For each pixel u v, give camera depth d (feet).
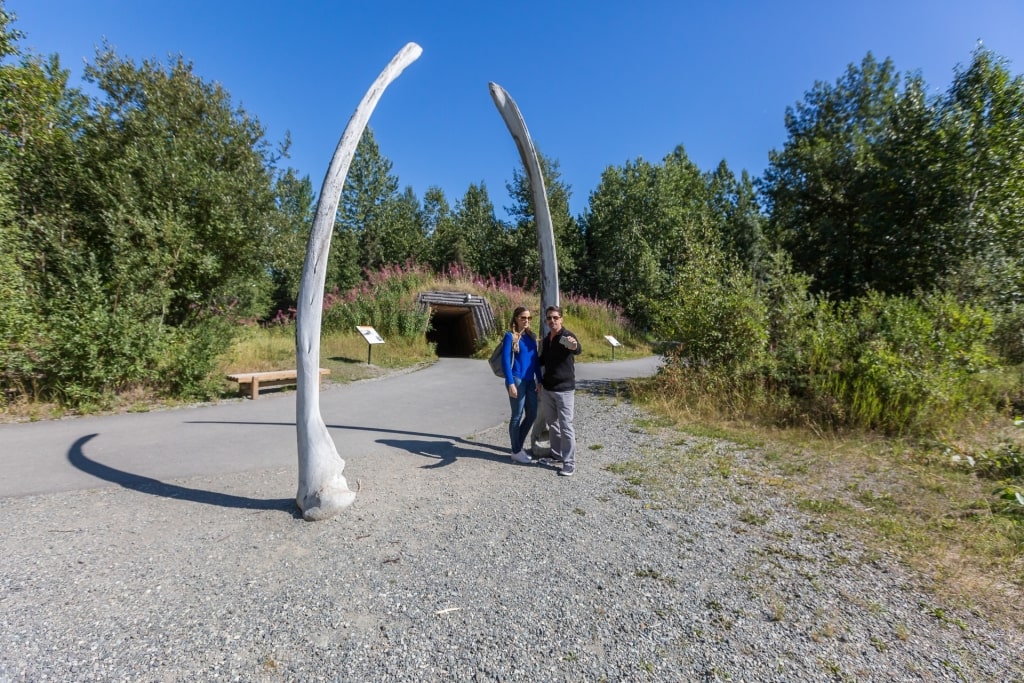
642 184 132.36
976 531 12.67
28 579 10.05
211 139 45.80
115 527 12.45
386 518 13.29
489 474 17.06
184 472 16.75
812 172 64.28
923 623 9.12
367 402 30.48
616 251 131.85
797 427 23.31
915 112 55.01
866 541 12.28
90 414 25.46
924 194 51.78
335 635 8.55
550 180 130.82
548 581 10.34
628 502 14.65
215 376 33.17
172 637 8.41
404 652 8.16
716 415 25.82
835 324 28.02
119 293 29.76
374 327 61.52
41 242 30.68
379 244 153.69
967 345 25.20
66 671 7.53
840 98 76.23
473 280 80.12
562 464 17.63
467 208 163.22
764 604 9.63
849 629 8.91
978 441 20.48
